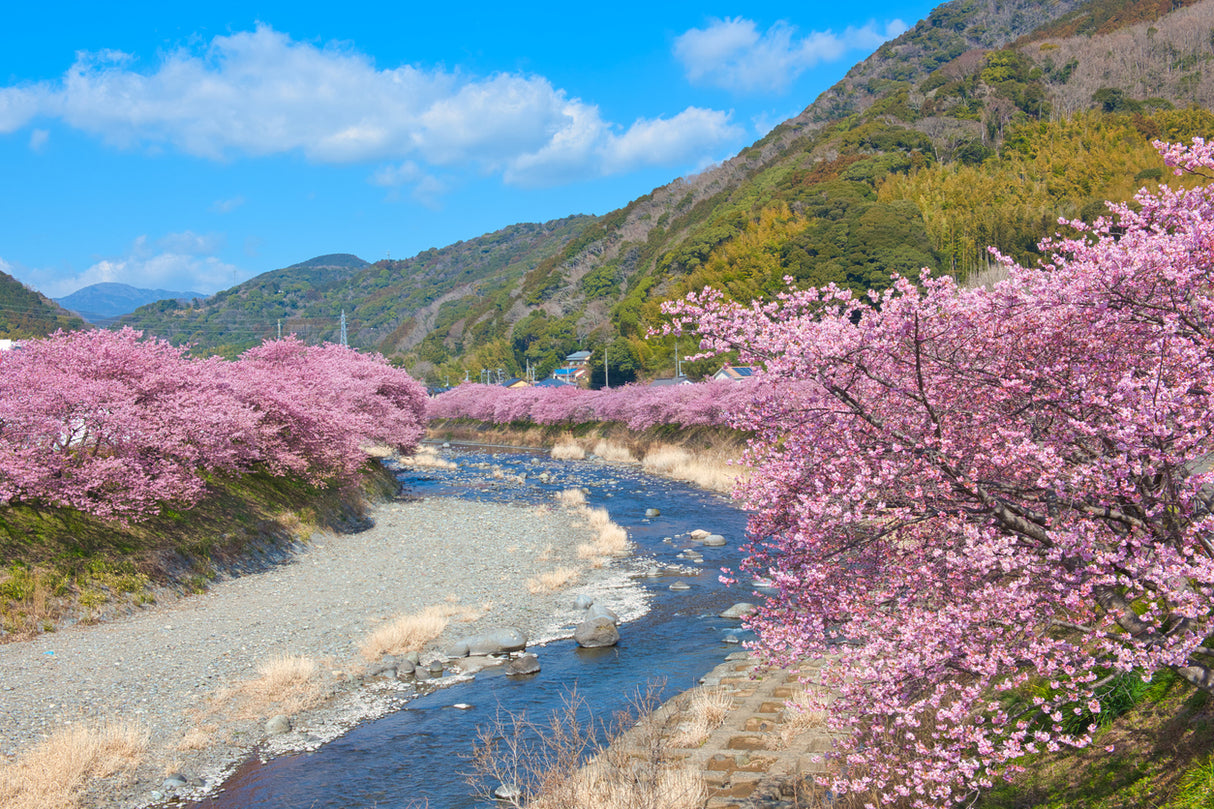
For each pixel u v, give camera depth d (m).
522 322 145.38
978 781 4.68
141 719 9.76
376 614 14.59
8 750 8.66
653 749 7.40
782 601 5.86
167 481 15.20
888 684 4.64
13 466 12.96
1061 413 4.80
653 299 103.31
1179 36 133.75
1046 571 4.53
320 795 8.08
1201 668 4.41
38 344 15.94
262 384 20.98
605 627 13.14
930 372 5.47
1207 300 4.36
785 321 5.55
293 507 21.36
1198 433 3.93
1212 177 4.69
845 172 116.19
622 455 47.50
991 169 111.06
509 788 7.86
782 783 6.99
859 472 5.13
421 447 56.12
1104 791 4.83
